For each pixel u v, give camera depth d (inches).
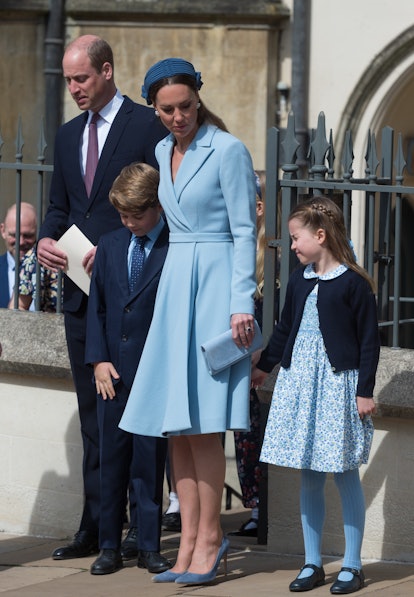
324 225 273.6
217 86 685.3
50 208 321.7
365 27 661.3
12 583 294.2
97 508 318.3
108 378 296.7
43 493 349.7
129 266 297.4
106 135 311.6
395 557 304.0
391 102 666.8
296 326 277.4
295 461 273.1
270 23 679.1
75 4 684.1
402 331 671.1
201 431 275.1
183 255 279.3
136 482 297.1
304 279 278.1
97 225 311.0
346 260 274.2
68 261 309.3
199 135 278.4
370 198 308.0
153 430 281.0
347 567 275.4
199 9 676.1
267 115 682.8
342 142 668.1
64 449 346.3
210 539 281.7
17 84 689.6
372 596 268.2
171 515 351.3
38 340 342.3
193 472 285.3
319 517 281.3
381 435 304.2
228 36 681.6
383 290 328.2
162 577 285.7
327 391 273.1
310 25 669.9
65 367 337.4
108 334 298.4
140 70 689.0
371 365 271.1
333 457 270.5
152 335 281.3
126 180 289.9
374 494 305.4
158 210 293.9
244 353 275.4
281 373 279.0
